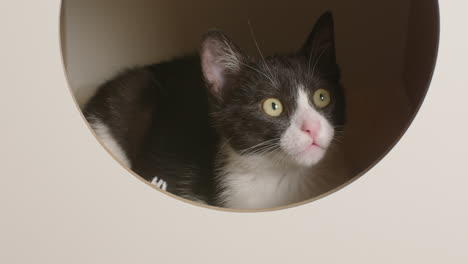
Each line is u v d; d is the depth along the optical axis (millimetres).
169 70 1614
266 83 1280
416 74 1107
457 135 870
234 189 1350
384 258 930
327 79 1330
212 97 1338
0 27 833
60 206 897
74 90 1619
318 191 1326
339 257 931
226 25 1822
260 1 1797
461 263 932
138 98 1532
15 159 875
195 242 925
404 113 1308
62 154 878
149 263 929
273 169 1342
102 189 895
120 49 1771
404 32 1330
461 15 830
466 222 910
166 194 904
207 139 1427
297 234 925
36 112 862
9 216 898
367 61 1567
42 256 920
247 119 1278
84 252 920
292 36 1798
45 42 844
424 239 918
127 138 1479
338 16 1658
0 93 852
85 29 1720
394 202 902
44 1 831
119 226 910
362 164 1354
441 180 890
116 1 1766
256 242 929
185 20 1832
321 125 1220
